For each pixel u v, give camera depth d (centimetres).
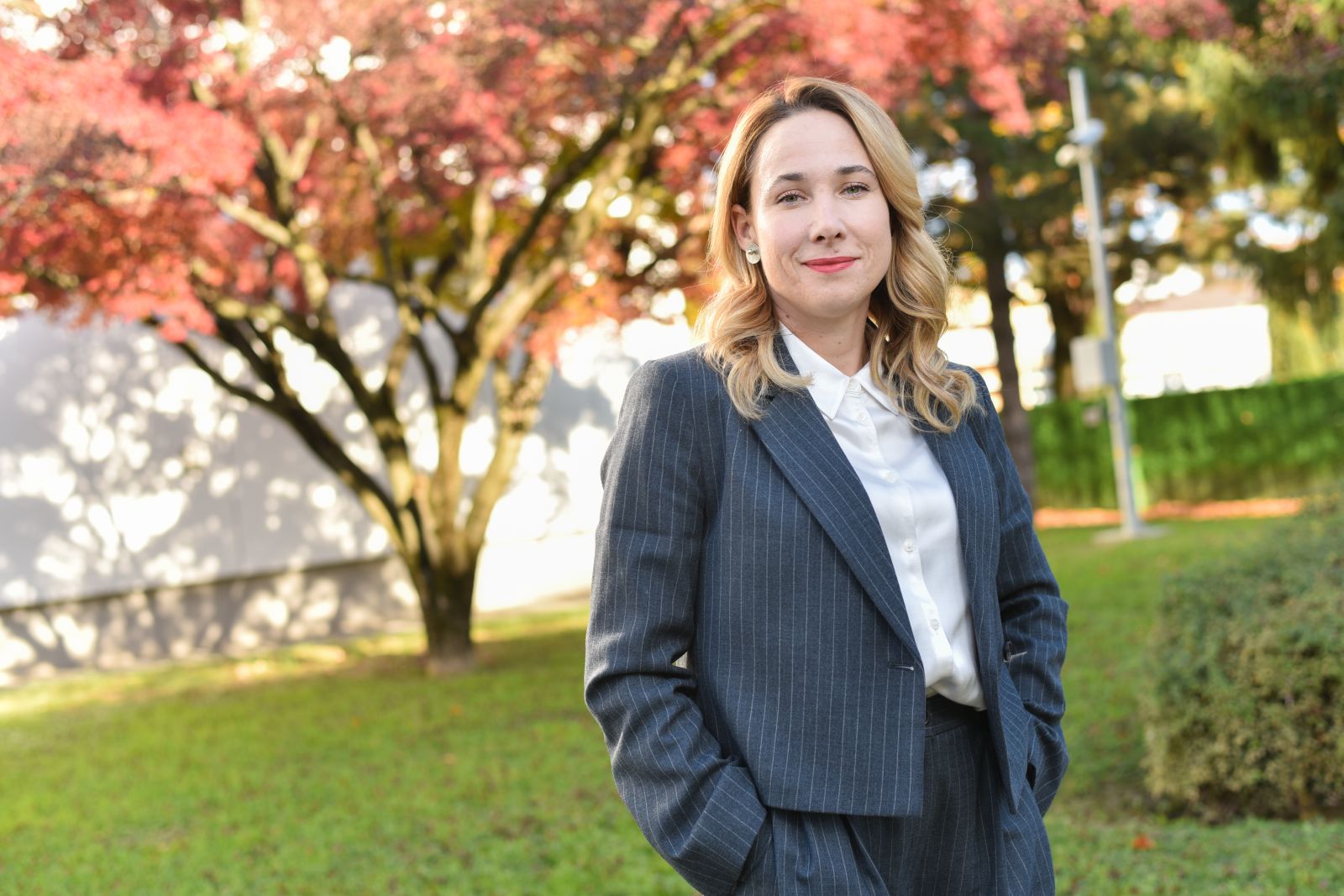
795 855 156
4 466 1105
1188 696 438
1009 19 808
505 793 561
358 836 508
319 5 688
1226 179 1691
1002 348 1844
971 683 170
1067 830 434
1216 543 1246
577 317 969
